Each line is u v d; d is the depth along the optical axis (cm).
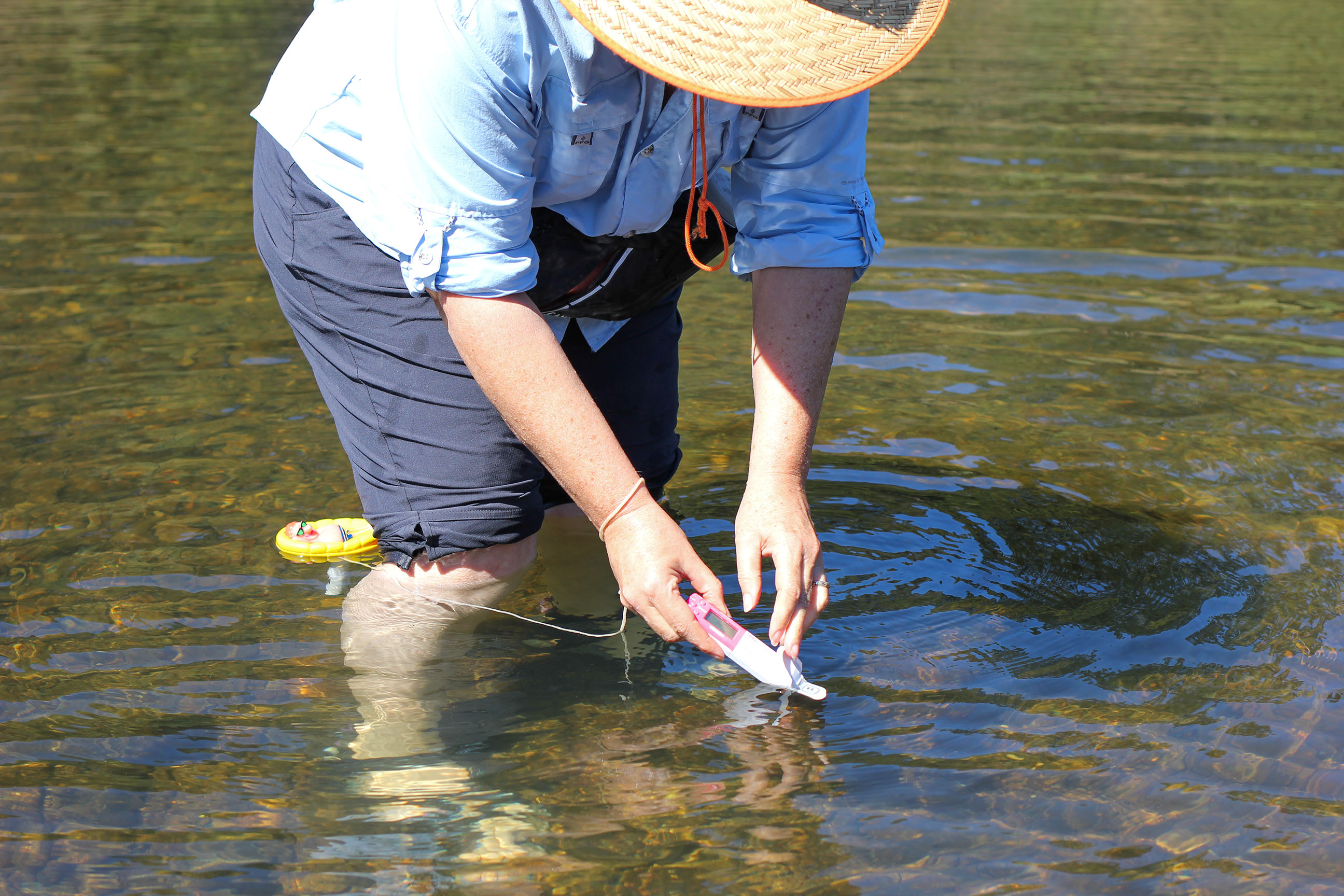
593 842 149
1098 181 534
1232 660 189
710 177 205
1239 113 691
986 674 188
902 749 169
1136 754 166
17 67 774
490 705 181
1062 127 651
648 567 169
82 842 149
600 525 172
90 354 329
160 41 880
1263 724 172
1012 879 142
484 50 157
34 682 185
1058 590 213
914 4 162
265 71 771
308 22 205
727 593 215
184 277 397
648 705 182
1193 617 202
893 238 446
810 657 194
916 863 145
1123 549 227
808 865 144
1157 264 416
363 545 232
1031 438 280
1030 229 459
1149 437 279
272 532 237
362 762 167
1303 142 616
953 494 251
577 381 169
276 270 209
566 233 194
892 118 671
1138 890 140
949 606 208
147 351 332
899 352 337
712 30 151
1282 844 148
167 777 163
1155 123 661
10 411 290
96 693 183
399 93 161
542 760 167
